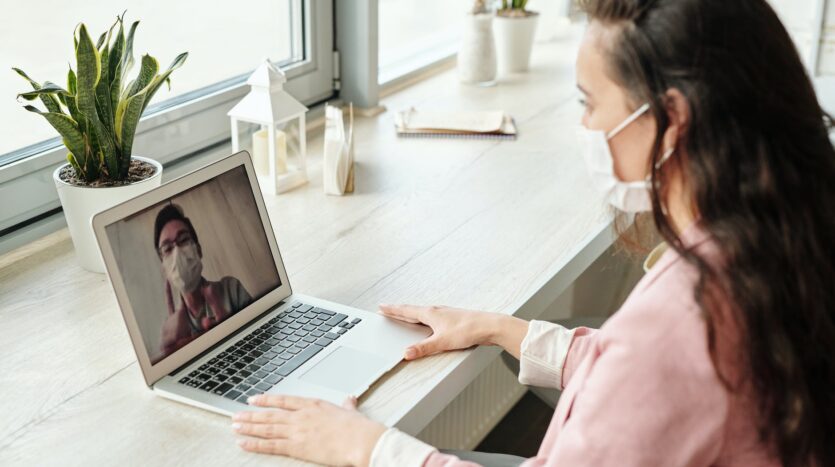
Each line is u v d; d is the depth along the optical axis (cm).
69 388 119
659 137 90
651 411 88
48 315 136
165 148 185
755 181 86
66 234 162
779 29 90
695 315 87
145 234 119
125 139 147
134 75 179
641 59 90
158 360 119
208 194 130
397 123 215
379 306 137
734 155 87
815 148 89
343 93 231
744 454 92
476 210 175
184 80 192
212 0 194
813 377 88
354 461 106
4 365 124
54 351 127
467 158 201
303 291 145
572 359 126
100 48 156
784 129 87
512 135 212
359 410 116
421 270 152
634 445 88
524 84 254
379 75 247
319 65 224
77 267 151
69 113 154
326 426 108
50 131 165
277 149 179
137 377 122
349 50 226
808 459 91
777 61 88
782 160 87
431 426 201
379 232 165
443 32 283
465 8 291
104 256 114
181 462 106
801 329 87
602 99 96
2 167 154
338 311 137
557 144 210
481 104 236
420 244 161
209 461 107
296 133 182
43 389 119
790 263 86
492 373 222
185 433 111
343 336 131
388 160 198
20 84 158
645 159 97
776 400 87
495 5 274
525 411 251
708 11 87
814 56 279
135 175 151
